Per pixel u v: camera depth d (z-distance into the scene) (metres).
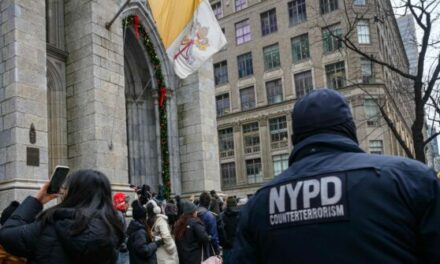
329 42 41.78
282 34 47.59
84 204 3.30
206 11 15.18
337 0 41.84
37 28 13.27
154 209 8.08
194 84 19.59
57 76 14.80
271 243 2.16
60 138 14.57
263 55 49.19
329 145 2.25
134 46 18.94
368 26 40.44
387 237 1.91
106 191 3.42
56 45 15.09
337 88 42.25
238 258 2.32
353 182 2.03
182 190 19.28
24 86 12.58
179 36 14.74
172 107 19.58
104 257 3.14
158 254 7.80
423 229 1.91
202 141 19.12
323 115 2.31
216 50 15.05
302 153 2.32
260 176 48.44
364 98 40.41
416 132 10.81
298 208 2.12
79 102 14.66
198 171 19.02
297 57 46.44
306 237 2.05
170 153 19.12
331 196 2.04
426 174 1.98
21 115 12.36
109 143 14.57
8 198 11.84
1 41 12.89
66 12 15.40
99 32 14.98
